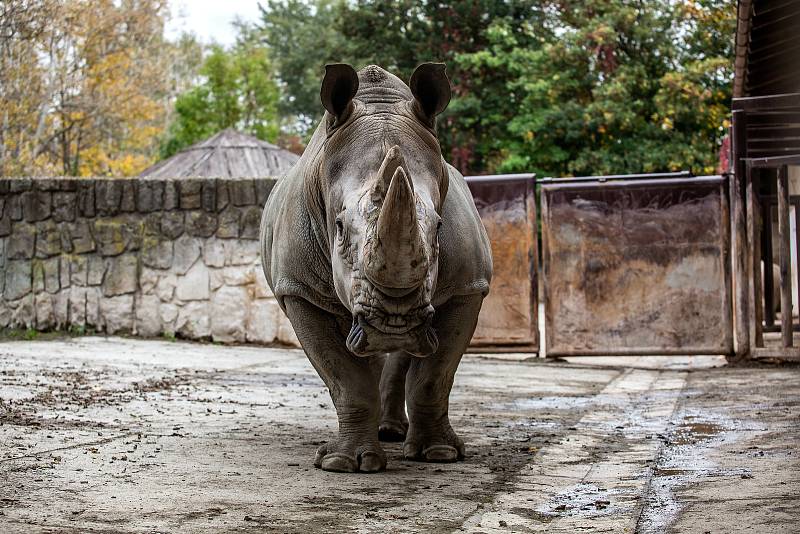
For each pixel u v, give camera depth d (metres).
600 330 12.37
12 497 4.65
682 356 13.40
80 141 35.16
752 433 6.59
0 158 28.88
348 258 4.50
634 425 7.28
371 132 4.84
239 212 13.62
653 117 28.55
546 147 29.23
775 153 13.16
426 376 5.78
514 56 29.98
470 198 6.15
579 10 29.95
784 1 10.90
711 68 26.92
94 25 31.86
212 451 6.00
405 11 32.62
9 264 14.30
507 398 8.96
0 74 28.19
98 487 4.91
